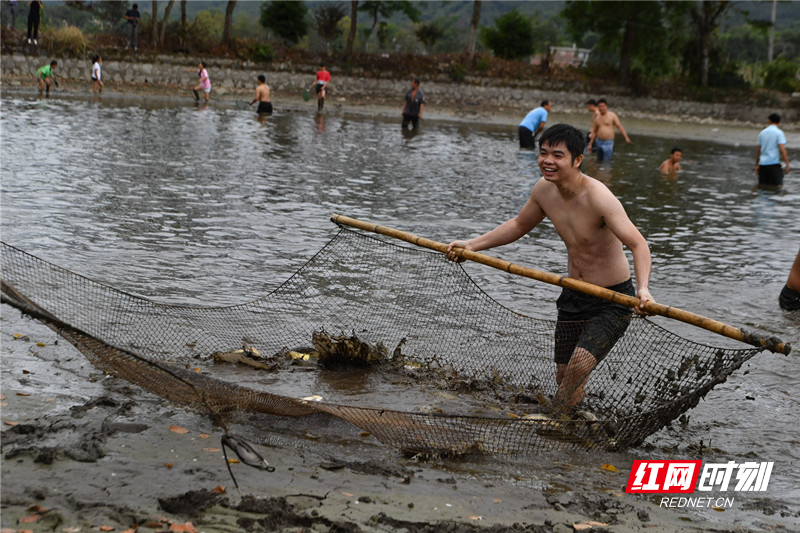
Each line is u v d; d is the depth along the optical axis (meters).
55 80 29.03
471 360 5.54
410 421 4.24
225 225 9.63
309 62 37.56
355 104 35.31
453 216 11.27
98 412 4.33
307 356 5.61
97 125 19.47
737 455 4.52
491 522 3.50
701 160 22.00
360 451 4.20
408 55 39.84
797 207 14.02
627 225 4.57
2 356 4.97
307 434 4.36
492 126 30.20
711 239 10.85
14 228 8.44
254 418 4.50
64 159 13.66
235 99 32.81
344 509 3.50
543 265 8.70
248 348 5.55
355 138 21.55
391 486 3.79
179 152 15.93
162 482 3.62
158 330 5.57
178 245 8.45
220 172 13.80
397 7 51.00
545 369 5.41
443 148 20.66
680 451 4.54
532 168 17.39
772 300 7.91
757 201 14.54
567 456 4.38
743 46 78.81
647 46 43.91
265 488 3.65
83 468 3.68
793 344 6.57
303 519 3.37
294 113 28.80
